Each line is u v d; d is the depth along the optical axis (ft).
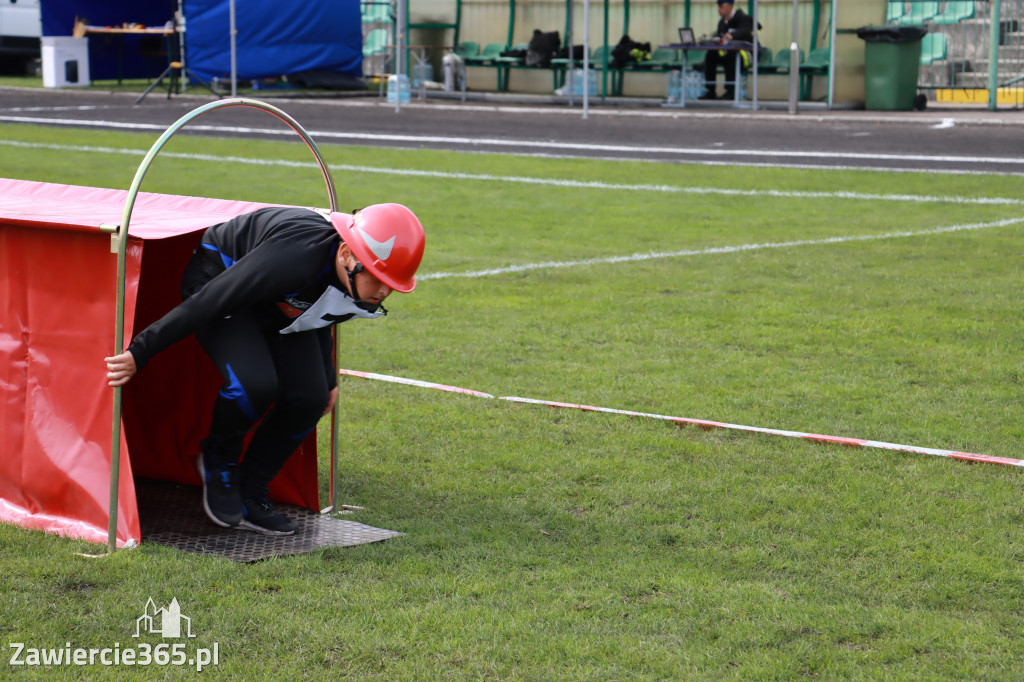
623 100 120.98
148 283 21.61
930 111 107.04
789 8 115.03
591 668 14.70
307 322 18.20
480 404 26.89
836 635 15.67
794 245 48.37
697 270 43.34
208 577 17.16
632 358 31.30
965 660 15.03
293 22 127.75
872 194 62.23
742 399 27.50
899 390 28.37
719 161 75.82
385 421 25.52
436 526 19.67
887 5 111.14
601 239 50.08
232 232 18.04
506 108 114.42
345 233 17.26
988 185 64.69
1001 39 117.29
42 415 19.03
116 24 147.64
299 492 20.63
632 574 17.62
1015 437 24.81
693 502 20.88
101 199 22.38
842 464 23.00
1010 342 32.91
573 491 21.43
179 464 22.09
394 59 145.79
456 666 14.71
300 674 14.44
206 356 21.15
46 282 18.58
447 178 68.39
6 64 160.76
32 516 19.22
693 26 121.49
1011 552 18.67
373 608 16.24
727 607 16.47
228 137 89.04
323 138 88.74
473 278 41.63
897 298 38.55
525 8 130.00
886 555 18.58
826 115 102.17
